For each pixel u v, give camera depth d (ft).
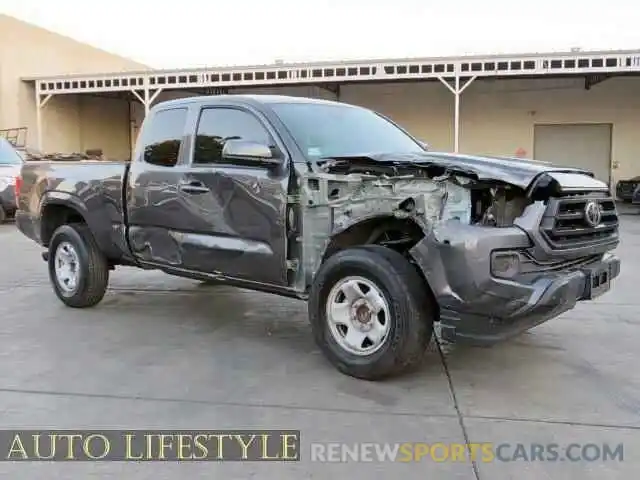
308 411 12.49
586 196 13.62
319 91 88.07
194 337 17.71
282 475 10.11
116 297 22.89
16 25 82.07
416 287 13.24
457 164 13.30
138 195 18.30
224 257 16.22
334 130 16.43
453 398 13.15
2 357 15.88
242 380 14.20
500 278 12.32
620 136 81.10
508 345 16.80
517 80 83.35
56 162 21.62
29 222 22.26
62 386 13.85
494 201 12.91
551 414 12.37
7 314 20.36
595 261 14.38
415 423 11.95
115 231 19.31
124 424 11.91
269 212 15.06
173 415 12.32
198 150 16.94
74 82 79.56
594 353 16.16
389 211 13.53
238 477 10.06
